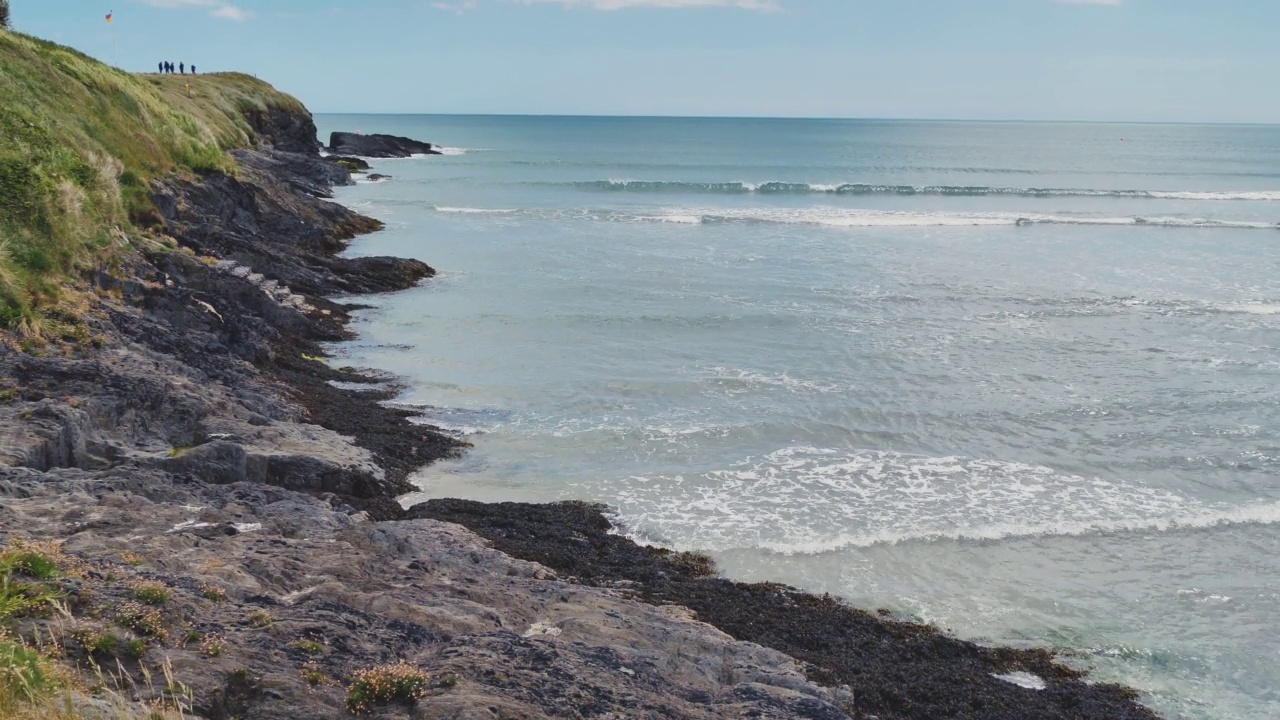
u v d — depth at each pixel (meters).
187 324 24.97
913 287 40.69
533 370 28.00
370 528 14.48
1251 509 19.47
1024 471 21.36
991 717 12.67
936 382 27.47
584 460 21.47
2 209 21.58
